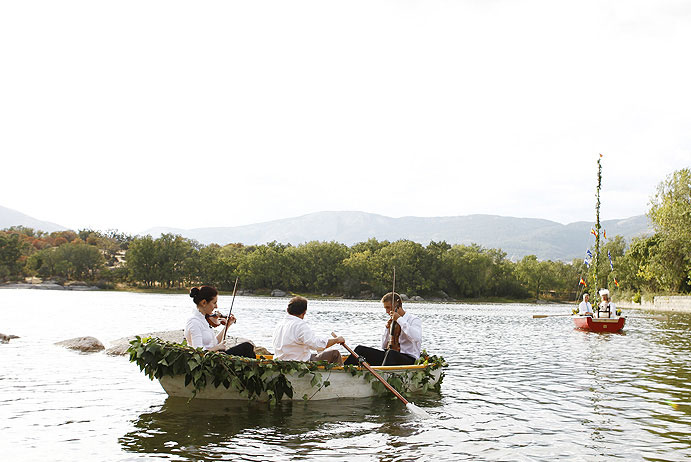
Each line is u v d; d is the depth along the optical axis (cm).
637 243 6925
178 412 811
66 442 661
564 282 13150
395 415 814
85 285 12444
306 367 874
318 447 652
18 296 7088
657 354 1680
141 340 859
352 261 11744
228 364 847
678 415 839
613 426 771
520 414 840
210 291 934
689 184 5609
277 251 12169
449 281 12438
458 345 1973
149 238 12581
